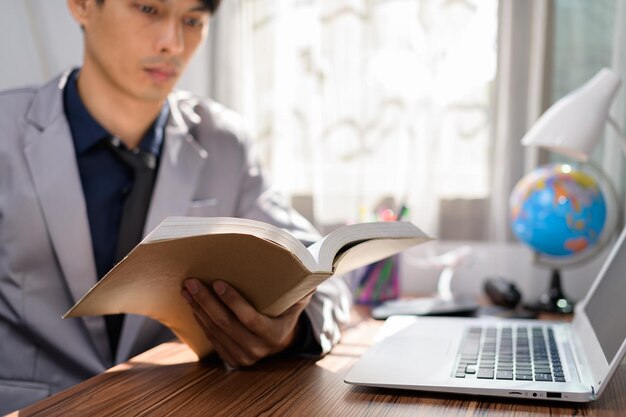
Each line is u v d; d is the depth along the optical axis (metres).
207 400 0.83
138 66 1.19
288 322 0.95
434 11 1.68
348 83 1.74
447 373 0.86
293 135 1.82
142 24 1.17
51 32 1.69
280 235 0.75
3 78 1.61
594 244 1.51
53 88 1.31
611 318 0.90
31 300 1.23
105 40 1.19
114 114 1.28
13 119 1.28
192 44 1.25
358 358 1.02
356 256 0.91
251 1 1.81
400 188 1.74
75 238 1.22
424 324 1.16
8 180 1.24
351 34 1.74
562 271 1.66
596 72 1.65
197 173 1.35
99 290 0.75
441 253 1.74
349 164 1.76
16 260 1.23
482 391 0.80
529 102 1.67
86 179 1.29
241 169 1.45
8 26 1.62
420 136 1.71
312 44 1.78
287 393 0.85
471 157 1.70
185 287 0.85
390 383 0.83
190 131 1.42
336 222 1.77
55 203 1.22
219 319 0.88
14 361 1.24
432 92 1.69
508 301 1.43
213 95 1.84
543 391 0.79
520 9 1.66
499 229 1.70
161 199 1.29
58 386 1.23
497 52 1.67
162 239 0.67
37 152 1.24
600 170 1.49
